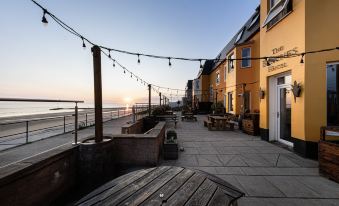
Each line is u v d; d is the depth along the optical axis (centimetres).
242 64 1209
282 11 591
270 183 339
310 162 452
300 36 510
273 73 645
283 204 270
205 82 2406
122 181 204
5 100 189
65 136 786
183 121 1434
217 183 209
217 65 1844
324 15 477
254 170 403
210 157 495
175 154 476
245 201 278
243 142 677
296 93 512
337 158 336
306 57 489
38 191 229
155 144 415
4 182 182
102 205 158
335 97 484
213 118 1014
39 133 859
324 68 477
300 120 505
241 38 1377
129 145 416
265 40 703
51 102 262
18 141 682
